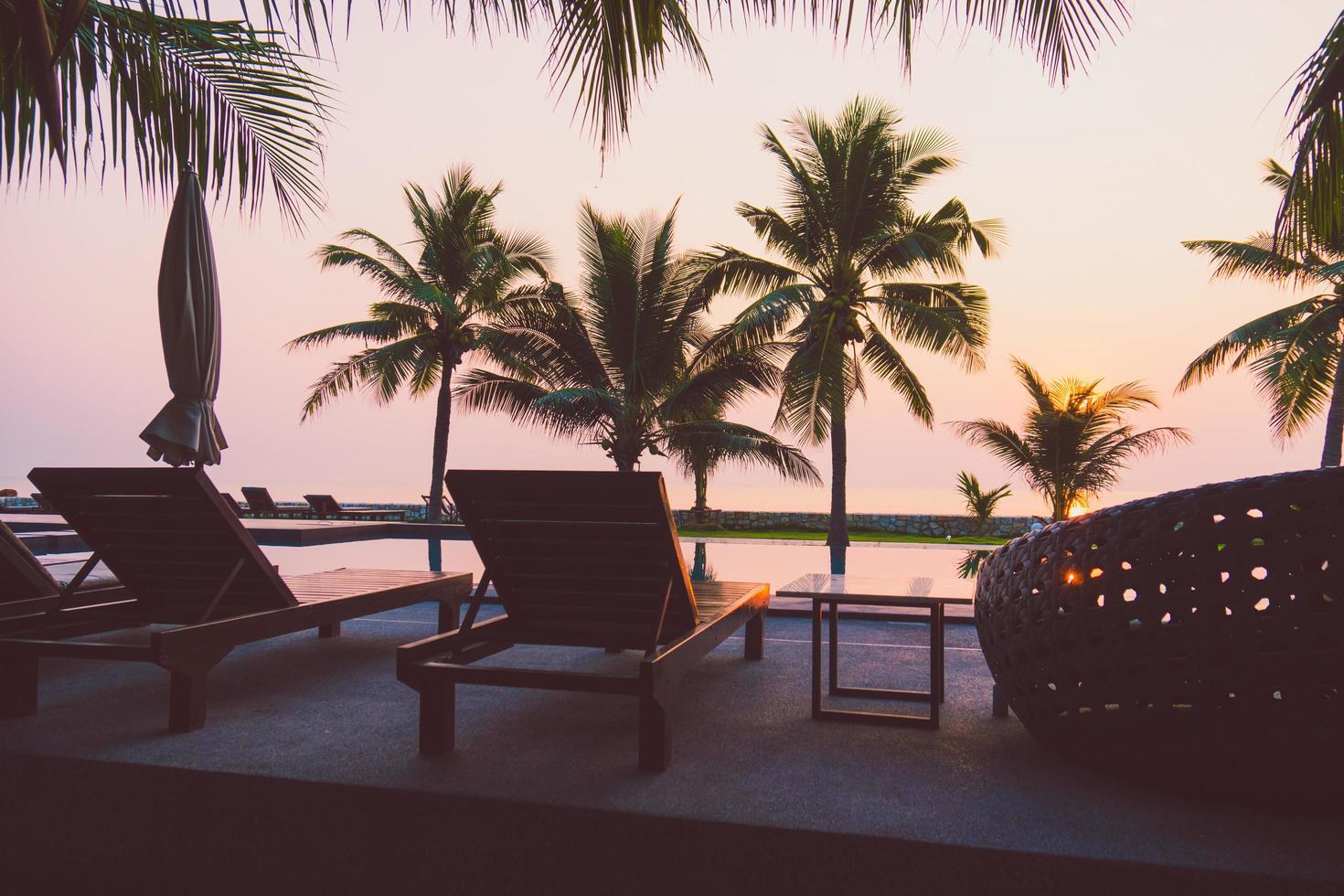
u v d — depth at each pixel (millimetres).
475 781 2416
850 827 2090
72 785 2580
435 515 18250
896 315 14008
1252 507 2152
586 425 16828
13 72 3578
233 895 2432
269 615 3330
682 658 2807
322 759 2613
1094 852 1941
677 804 2248
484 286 16906
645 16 2648
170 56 4133
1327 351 14289
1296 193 3949
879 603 3152
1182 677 2182
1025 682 2604
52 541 6238
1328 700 2031
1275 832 2080
